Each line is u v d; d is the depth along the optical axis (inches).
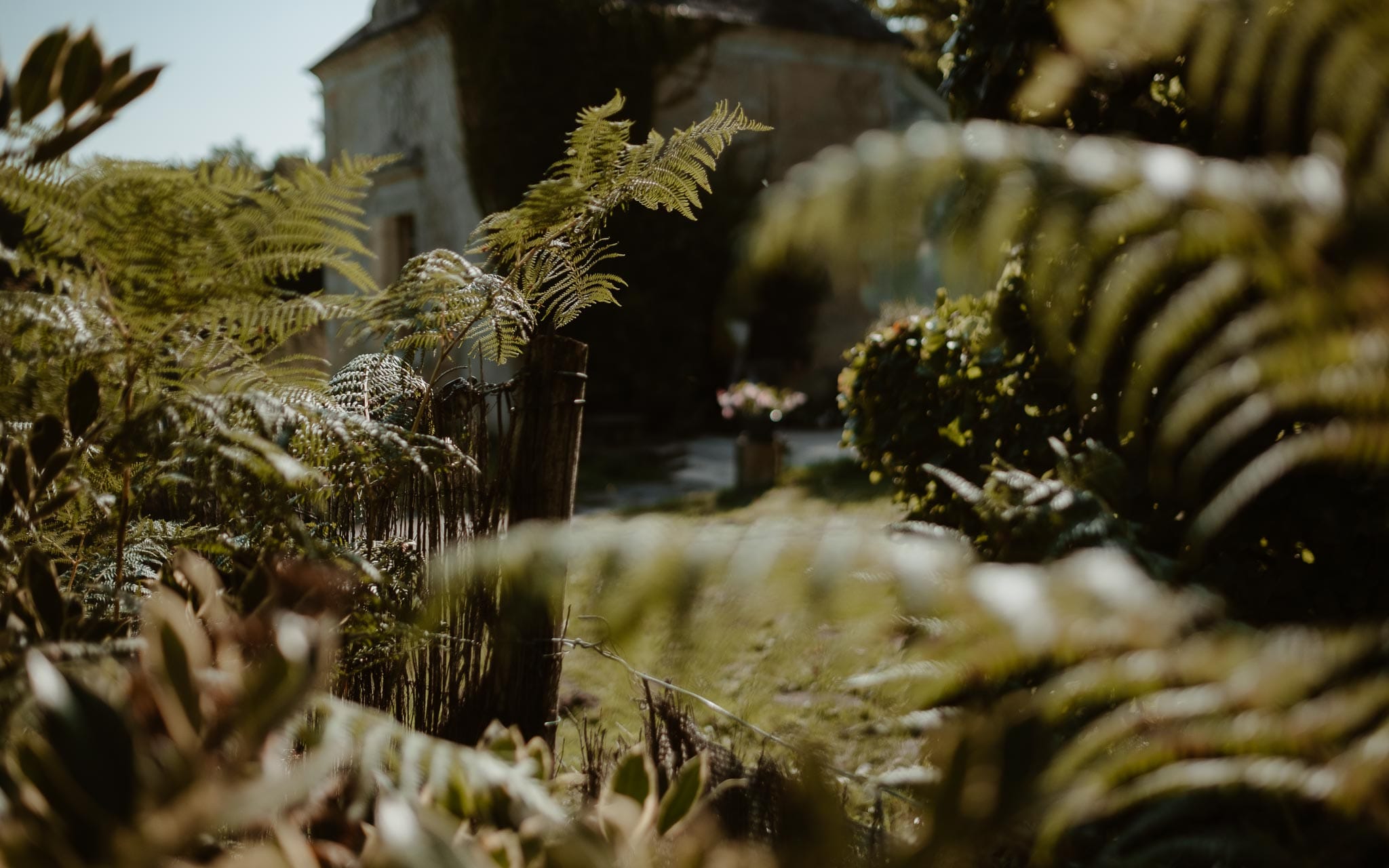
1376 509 78.4
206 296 62.4
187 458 55.1
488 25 549.3
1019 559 61.8
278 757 34.5
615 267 565.9
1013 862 48.6
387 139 629.9
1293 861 43.6
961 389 119.6
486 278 84.7
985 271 35.0
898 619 46.2
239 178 62.2
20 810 29.2
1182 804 47.4
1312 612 81.5
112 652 41.8
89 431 62.9
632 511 348.8
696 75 591.8
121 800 27.5
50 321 58.5
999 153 33.3
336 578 57.3
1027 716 31.0
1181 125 84.3
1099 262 55.0
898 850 33.7
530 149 553.9
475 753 40.1
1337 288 30.3
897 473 138.5
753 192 600.4
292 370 72.0
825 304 628.4
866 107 652.1
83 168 58.8
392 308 76.1
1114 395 86.4
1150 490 78.0
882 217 31.9
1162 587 47.2
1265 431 74.4
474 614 95.4
